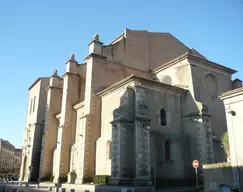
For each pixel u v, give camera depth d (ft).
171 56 134.00
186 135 91.56
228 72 111.24
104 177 84.28
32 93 176.76
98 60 109.60
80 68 131.03
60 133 117.19
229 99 56.70
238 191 49.06
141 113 82.17
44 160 132.26
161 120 90.58
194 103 92.63
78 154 99.60
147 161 78.43
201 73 101.04
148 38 130.62
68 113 120.47
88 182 92.58
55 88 146.92
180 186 83.35
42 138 144.36
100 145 95.45
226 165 53.57
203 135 85.61
